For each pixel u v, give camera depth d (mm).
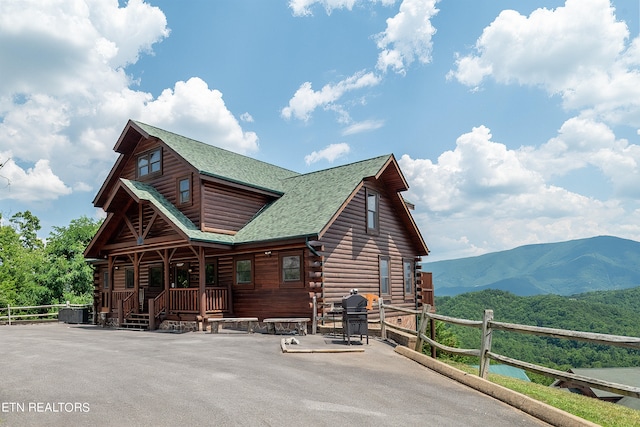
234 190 21250
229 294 20031
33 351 12672
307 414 6477
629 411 8297
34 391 7785
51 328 21891
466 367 12656
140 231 20656
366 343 13359
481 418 6477
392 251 23016
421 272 25156
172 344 13820
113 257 23156
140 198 19969
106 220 21797
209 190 20125
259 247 19109
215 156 23000
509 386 9922
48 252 39094
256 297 19500
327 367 9898
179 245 19359
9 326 24312
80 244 38125
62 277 36750
